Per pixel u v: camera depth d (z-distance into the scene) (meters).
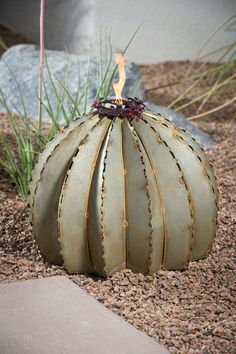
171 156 3.25
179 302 3.14
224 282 3.32
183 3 7.75
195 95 6.64
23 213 3.97
